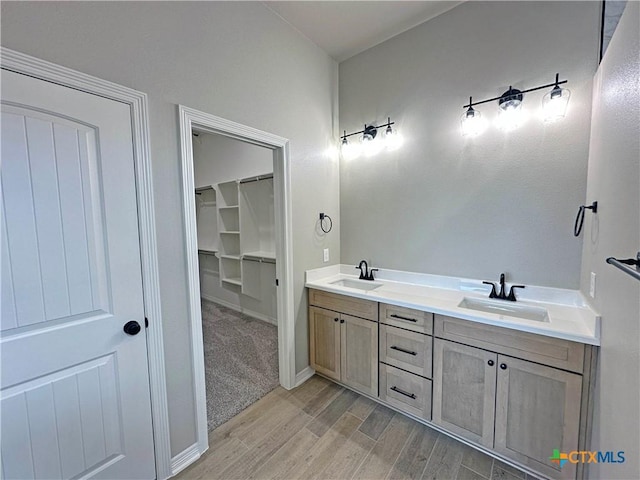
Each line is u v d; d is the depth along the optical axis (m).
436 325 1.74
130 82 1.29
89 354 1.21
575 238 1.65
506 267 1.90
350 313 2.16
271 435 1.77
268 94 1.99
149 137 1.36
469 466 1.53
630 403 0.85
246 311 4.02
